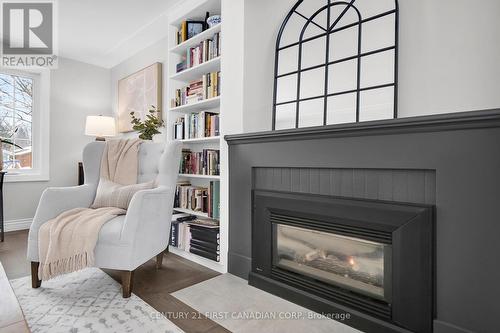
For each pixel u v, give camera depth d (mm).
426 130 1190
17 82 3430
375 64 1646
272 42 2176
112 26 2951
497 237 1045
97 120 3484
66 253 1608
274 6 2174
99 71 3977
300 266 1675
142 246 1748
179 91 2752
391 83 1578
